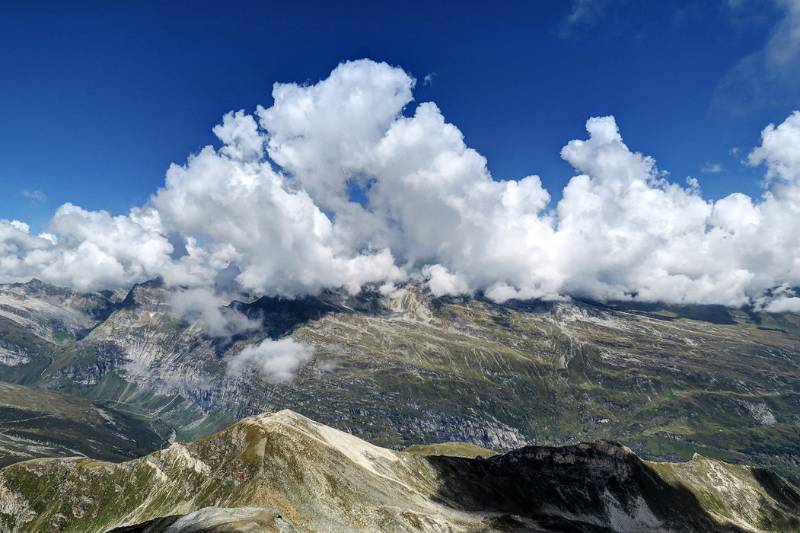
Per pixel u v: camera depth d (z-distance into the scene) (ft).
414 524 648.38
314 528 578.25
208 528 390.42
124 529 446.19
